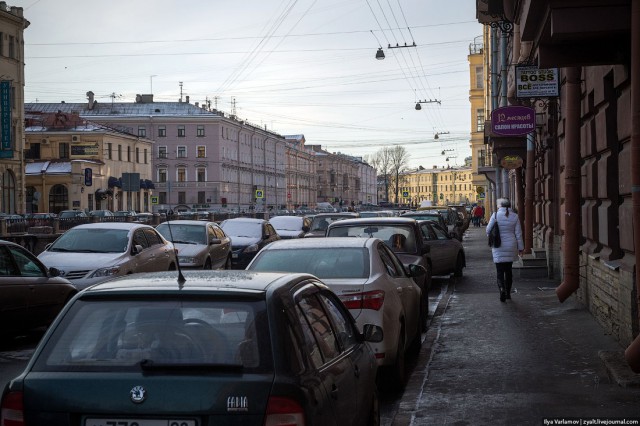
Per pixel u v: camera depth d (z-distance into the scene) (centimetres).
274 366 378
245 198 10319
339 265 835
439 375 834
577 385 756
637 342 686
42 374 385
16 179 5859
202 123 9369
